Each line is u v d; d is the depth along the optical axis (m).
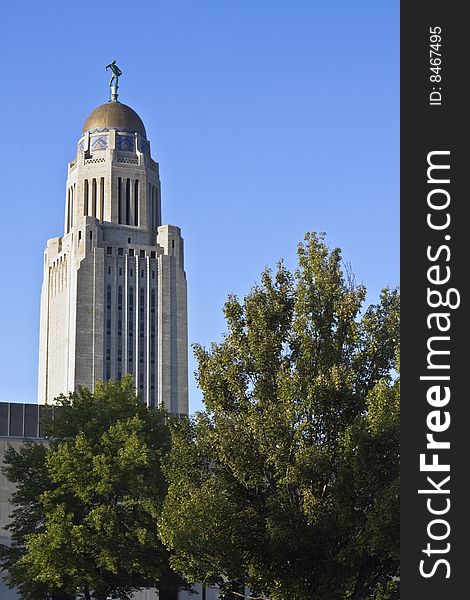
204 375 47.38
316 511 44.19
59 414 73.94
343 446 44.00
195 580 48.41
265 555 45.19
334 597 44.19
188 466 47.81
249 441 45.31
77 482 66.31
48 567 64.00
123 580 68.94
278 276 48.22
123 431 68.00
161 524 47.69
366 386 45.62
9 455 71.69
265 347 46.25
